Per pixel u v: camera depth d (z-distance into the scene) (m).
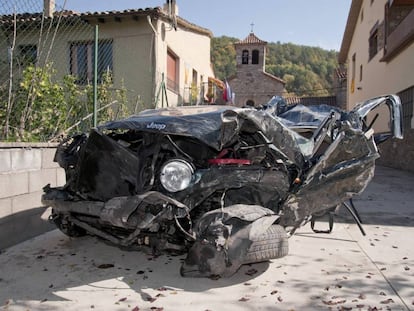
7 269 3.91
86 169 3.84
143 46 13.46
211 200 3.59
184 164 3.38
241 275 3.78
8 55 6.00
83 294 3.36
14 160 4.59
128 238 3.56
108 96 8.55
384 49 16.97
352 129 3.87
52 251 4.47
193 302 3.21
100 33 13.72
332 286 3.54
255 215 3.25
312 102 34.12
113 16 12.98
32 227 4.94
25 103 5.71
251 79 35.38
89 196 3.87
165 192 3.34
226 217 3.20
